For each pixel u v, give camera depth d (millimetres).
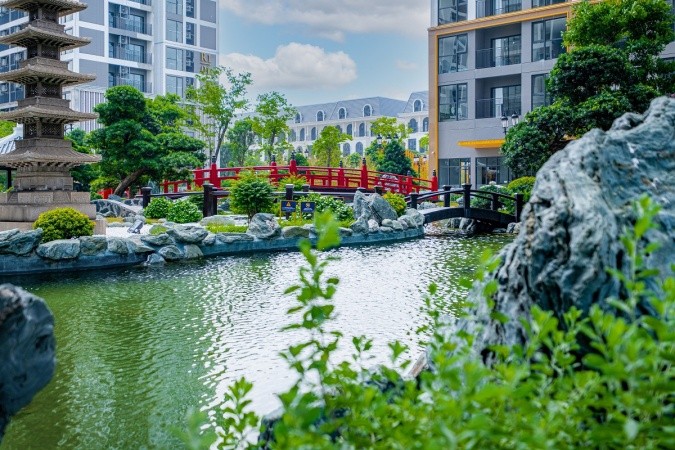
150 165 28453
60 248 14383
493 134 35281
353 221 21734
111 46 49500
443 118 37156
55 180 18688
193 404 5691
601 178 2820
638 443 1659
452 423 1648
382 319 8898
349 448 1796
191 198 26281
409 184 30328
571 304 2332
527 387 1734
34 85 19000
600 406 1809
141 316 9523
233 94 43906
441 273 13430
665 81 23562
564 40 25578
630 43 23156
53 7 19031
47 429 5145
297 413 1758
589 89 23094
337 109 89875
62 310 10008
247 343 7809
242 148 57656
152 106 38031
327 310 2250
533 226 2635
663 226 2752
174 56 52625
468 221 25688
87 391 6086
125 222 22156
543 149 22609
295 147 91438
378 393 2188
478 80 35875
